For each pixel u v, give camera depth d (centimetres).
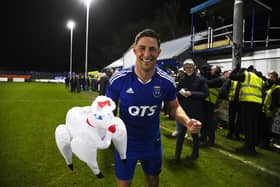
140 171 365
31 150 443
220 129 668
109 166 382
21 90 1941
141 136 181
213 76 530
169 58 1281
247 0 952
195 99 391
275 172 371
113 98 175
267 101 511
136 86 169
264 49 848
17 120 711
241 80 481
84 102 1183
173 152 457
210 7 1105
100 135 125
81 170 362
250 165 399
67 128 127
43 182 321
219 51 1070
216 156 440
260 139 526
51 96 1488
